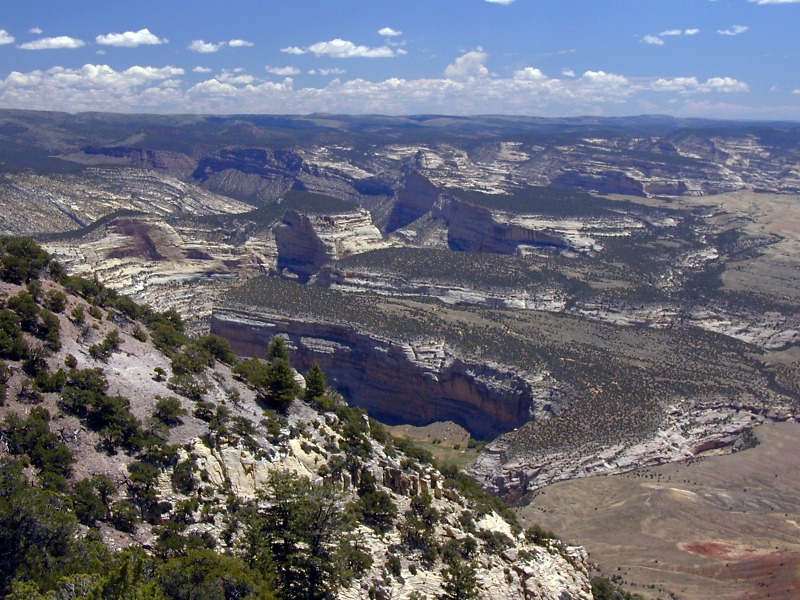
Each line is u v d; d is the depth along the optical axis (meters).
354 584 52.56
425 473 68.38
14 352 55.12
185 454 53.94
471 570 57.81
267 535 51.06
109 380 58.38
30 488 43.12
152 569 43.38
